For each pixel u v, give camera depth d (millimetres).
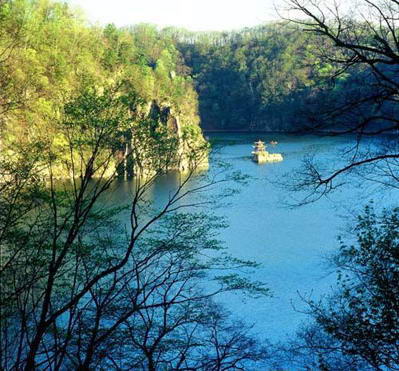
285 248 35438
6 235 10258
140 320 13953
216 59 166875
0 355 9359
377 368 11023
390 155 9469
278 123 144250
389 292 10930
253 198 52562
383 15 9195
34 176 11492
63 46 49031
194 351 15781
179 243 11969
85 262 11695
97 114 10938
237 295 25891
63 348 9562
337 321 12227
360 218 12195
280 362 16750
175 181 39719
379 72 9055
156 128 11812
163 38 180500
